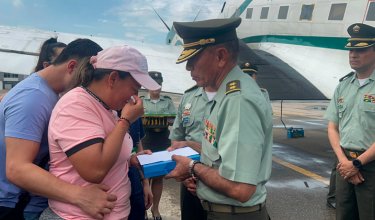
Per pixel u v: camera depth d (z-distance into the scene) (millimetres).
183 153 2186
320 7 9016
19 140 1775
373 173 2971
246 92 1773
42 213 1778
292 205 4934
